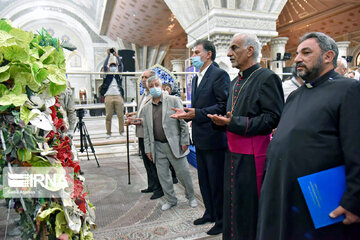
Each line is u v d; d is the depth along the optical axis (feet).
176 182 12.35
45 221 4.13
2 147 3.97
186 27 24.75
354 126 3.78
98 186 12.00
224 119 5.72
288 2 47.73
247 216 5.88
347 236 3.95
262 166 5.79
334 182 3.92
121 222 8.55
